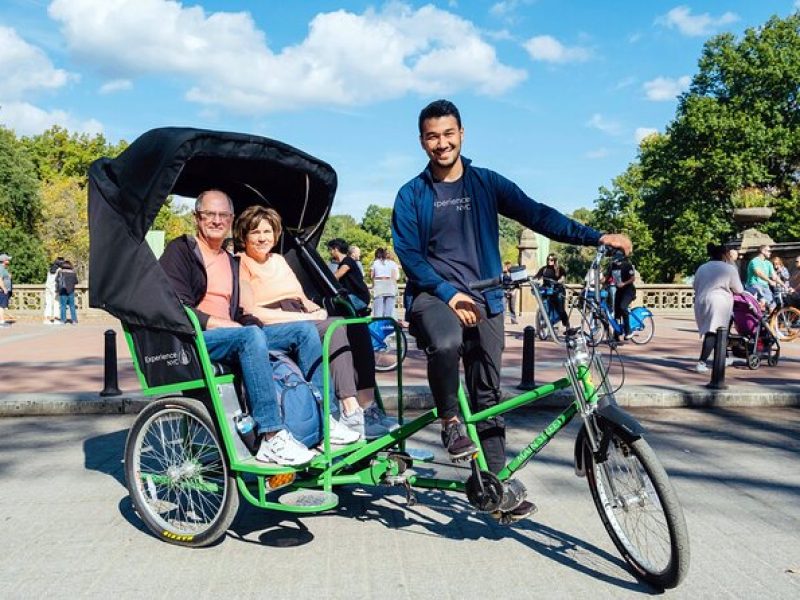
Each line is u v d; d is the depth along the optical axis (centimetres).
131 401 727
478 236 375
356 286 975
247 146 392
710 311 945
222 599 314
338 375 390
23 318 2177
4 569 348
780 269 1764
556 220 365
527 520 411
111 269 381
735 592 319
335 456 370
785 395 757
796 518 416
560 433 629
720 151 3681
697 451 573
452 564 350
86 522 414
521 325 1820
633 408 747
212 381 357
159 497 411
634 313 1320
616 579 332
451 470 502
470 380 384
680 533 303
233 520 403
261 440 366
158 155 365
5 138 4266
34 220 4397
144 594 320
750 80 3806
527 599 312
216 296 408
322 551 368
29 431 654
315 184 442
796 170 3891
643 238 4078
